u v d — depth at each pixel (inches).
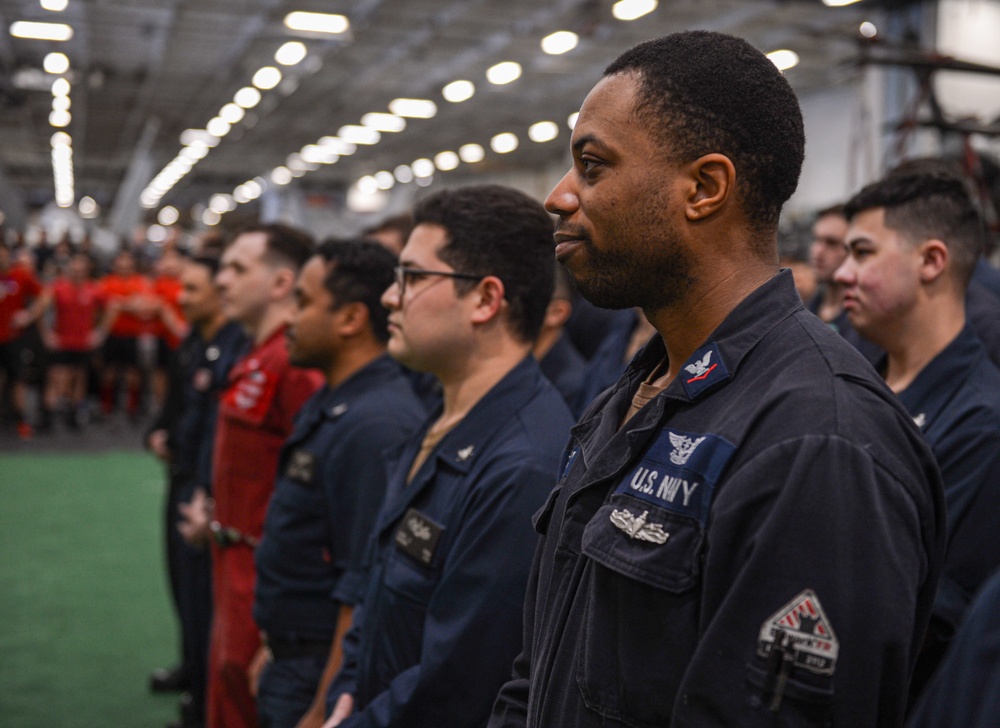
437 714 52.6
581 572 36.0
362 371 78.1
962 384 60.9
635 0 348.2
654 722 31.8
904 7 322.3
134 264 396.8
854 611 28.9
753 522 30.5
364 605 62.2
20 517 234.7
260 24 395.9
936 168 65.6
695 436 33.2
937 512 33.5
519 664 43.3
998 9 317.1
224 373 116.3
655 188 34.5
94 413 399.2
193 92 550.9
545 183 770.2
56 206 1198.3
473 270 60.6
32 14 386.0
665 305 36.4
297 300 80.0
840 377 31.9
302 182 934.4
